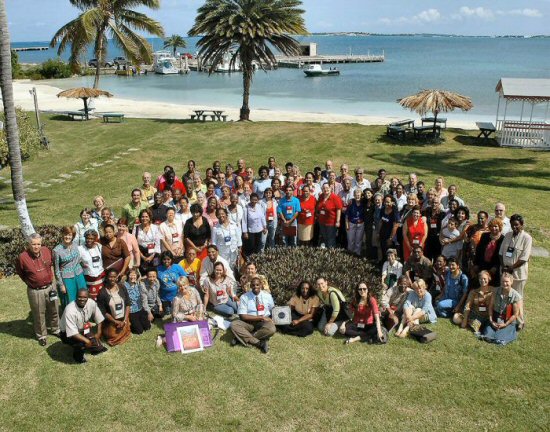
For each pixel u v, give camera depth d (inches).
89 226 403.5
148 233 423.5
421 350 339.9
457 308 377.7
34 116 1346.0
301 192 496.7
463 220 422.9
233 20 1182.3
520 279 376.5
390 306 378.3
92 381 307.6
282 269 418.0
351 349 341.4
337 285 391.5
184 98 2089.1
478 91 2151.8
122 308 345.1
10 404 288.5
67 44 1325.0
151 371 317.1
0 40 410.3
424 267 401.4
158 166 903.1
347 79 2888.8
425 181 755.4
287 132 1120.2
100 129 1199.6
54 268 360.5
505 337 347.9
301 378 310.7
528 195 699.4
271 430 269.6
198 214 419.8
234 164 898.1
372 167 848.9
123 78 3105.3
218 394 296.5
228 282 388.8
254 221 472.1
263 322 347.3
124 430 270.1
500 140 1033.5
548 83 1080.2
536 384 303.6
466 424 272.8
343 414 280.7
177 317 360.8
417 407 285.7
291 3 1227.2
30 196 763.4
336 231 498.3
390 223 454.6
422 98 1002.7
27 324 372.8
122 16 1352.1
